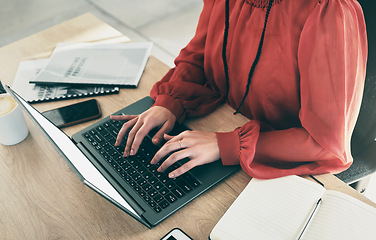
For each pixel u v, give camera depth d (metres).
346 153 0.86
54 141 0.69
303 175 0.84
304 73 0.83
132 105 1.04
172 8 3.21
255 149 0.88
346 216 0.71
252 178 0.83
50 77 1.14
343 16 0.78
